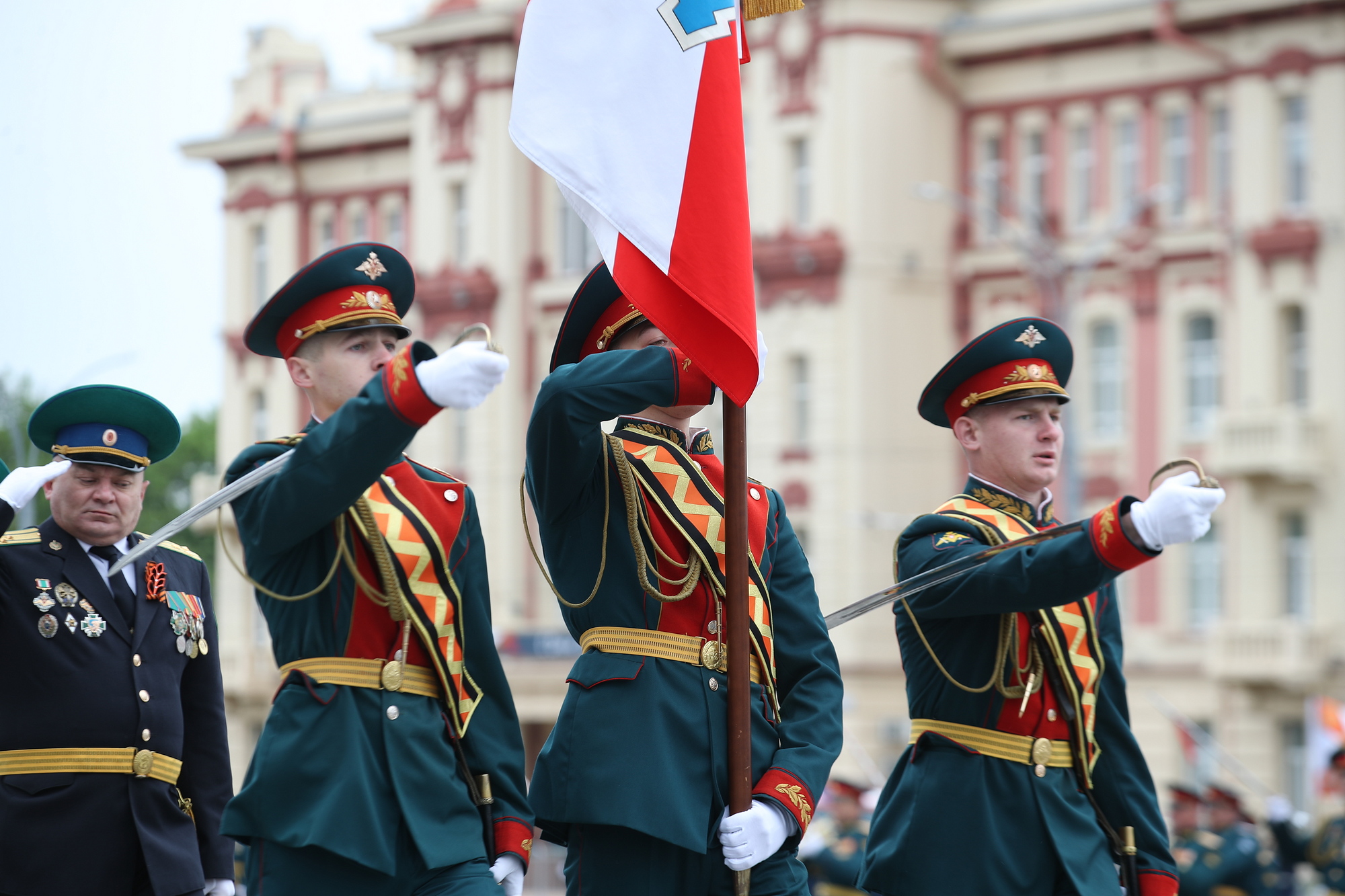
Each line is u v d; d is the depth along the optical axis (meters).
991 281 80.50
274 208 98.19
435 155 92.12
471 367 11.69
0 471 15.50
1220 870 39.81
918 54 80.75
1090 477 78.00
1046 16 78.62
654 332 13.76
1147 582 76.31
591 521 13.12
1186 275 76.19
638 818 12.51
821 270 80.69
